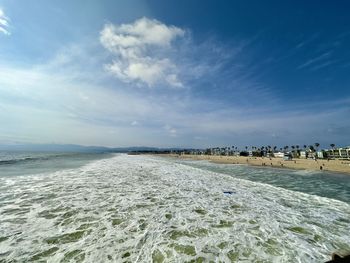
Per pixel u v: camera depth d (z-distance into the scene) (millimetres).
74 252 5426
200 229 7324
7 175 18812
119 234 6668
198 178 20500
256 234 7043
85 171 23344
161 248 5824
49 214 8367
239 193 13695
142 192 13000
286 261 5344
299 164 37500
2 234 6398
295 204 11250
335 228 7824
